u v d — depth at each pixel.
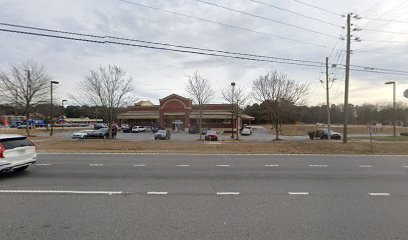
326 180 8.96
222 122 63.09
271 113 34.28
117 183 8.39
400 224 5.15
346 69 24.30
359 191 7.57
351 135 44.72
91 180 8.80
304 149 18.77
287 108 33.59
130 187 7.89
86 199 6.68
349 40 24.17
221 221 5.27
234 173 10.09
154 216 5.52
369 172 10.46
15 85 34.81
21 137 9.85
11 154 9.22
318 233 4.73
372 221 5.29
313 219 5.39
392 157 15.33
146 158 14.09
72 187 7.86
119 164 12.05
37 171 10.32
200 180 8.87
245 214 5.66
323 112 108.44
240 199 6.75
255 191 7.51
